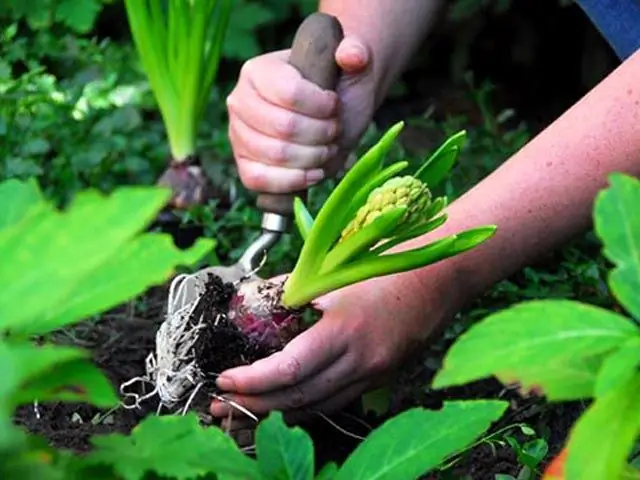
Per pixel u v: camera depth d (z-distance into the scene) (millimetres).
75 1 2525
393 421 1151
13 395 921
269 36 2914
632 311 1028
